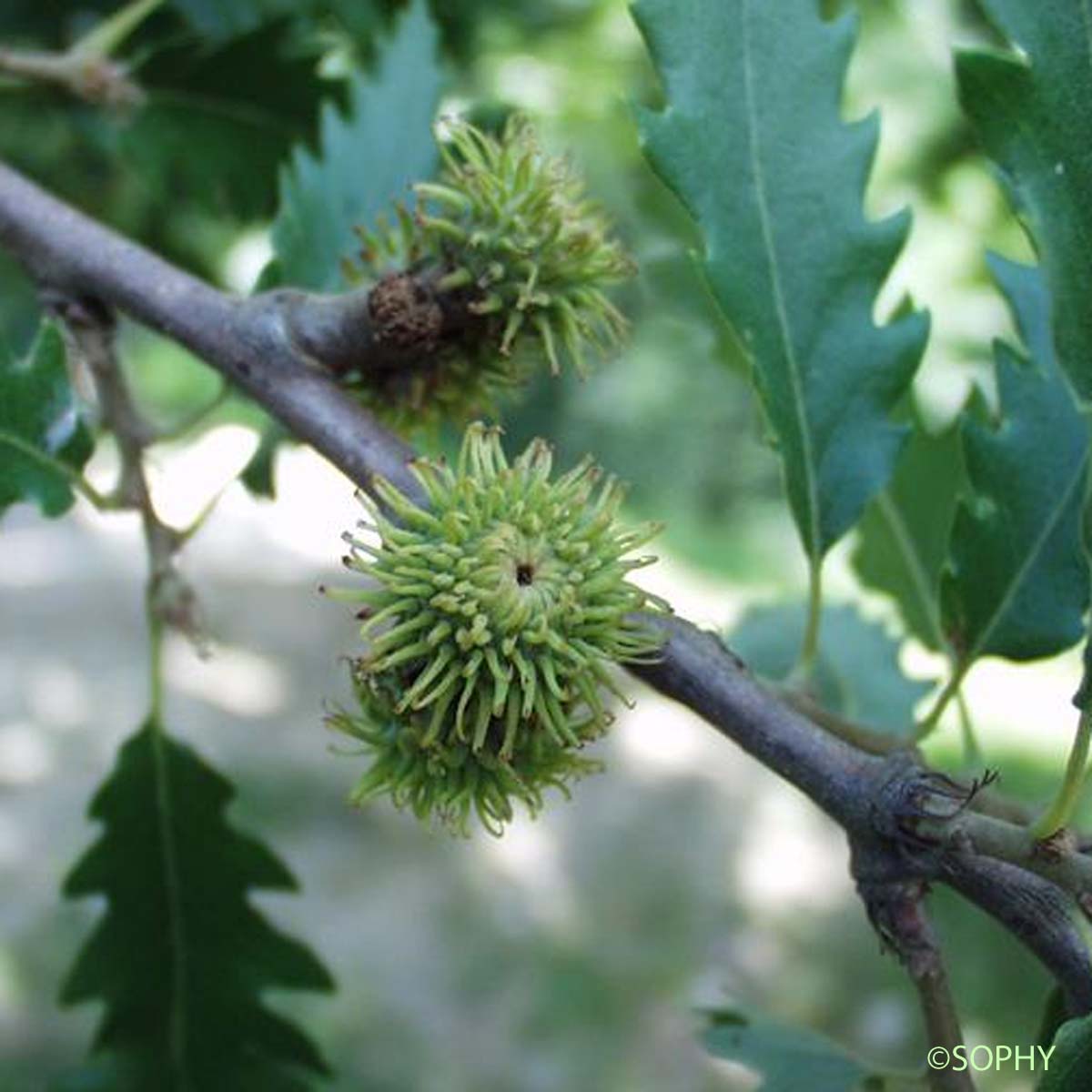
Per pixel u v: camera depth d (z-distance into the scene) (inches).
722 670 13.9
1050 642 15.4
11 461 15.4
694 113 15.0
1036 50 13.9
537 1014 41.6
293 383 14.8
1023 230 13.9
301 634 62.5
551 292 14.9
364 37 21.1
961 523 15.4
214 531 73.3
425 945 43.6
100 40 18.8
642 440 75.1
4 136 21.2
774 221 15.1
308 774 50.6
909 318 15.2
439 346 15.0
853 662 18.2
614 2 29.8
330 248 17.1
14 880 42.6
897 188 48.9
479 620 13.6
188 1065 17.3
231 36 19.0
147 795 17.1
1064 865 13.5
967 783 14.4
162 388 65.6
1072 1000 13.5
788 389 15.2
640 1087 39.6
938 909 39.4
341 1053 38.7
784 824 52.5
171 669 57.8
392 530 13.9
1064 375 13.9
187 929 17.3
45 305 15.9
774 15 15.0
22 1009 37.3
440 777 14.0
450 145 15.9
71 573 66.3
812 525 15.2
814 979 44.0
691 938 45.5
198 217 22.0
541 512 13.9
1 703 53.5
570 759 14.1
